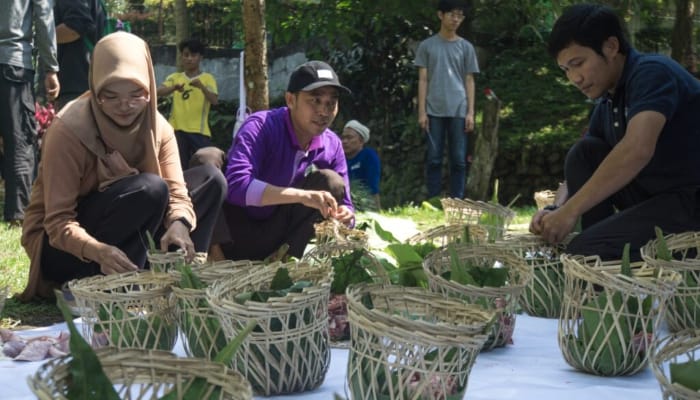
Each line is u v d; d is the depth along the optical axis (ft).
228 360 5.41
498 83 36.73
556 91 35.86
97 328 8.05
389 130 35.68
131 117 10.63
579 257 8.37
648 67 10.32
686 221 10.50
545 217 10.32
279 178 12.29
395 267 10.12
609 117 10.93
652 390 7.42
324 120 11.91
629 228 10.37
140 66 10.62
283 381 7.10
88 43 19.31
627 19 29.09
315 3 32.14
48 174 10.34
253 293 7.34
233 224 12.60
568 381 7.73
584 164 11.43
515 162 30.94
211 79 24.82
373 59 36.73
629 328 7.75
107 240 10.74
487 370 8.00
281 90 42.50
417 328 6.12
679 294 9.00
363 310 6.31
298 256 12.69
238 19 33.58
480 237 11.15
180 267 8.04
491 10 33.47
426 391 6.14
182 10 36.35
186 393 5.30
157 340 8.04
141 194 10.55
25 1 17.11
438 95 23.84
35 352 8.30
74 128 10.41
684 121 10.53
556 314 10.29
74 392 4.93
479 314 6.76
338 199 12.44
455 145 24.13
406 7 31.40
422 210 23.70
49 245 10.89
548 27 39.04
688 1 31.83
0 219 19.47
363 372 6.42
